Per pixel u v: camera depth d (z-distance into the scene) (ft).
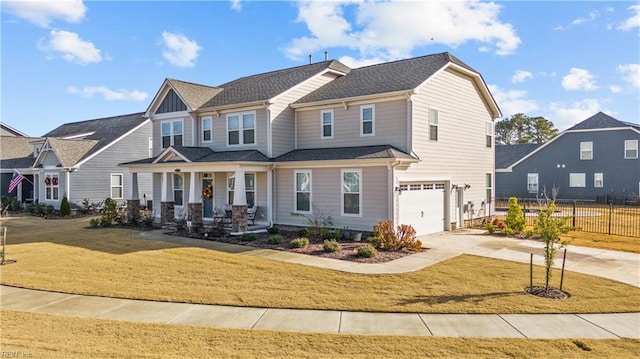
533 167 129.80
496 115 77.41
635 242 53.26
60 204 92.68
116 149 99.71
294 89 65.62
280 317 25.52
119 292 30.78
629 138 113.60
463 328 23.58
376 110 57.00
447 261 40.45
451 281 33.17
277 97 62.95
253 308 27.30
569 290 30.89
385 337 22.15
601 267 38.88
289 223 61.00
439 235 58.39
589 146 119.85
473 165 70.38
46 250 47.62
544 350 20.56
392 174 50.80
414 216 55.83
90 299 29.37
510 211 59.88
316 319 25.12
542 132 230.68
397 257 42.34
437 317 25.43
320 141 62.90
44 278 34.99
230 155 63.10
